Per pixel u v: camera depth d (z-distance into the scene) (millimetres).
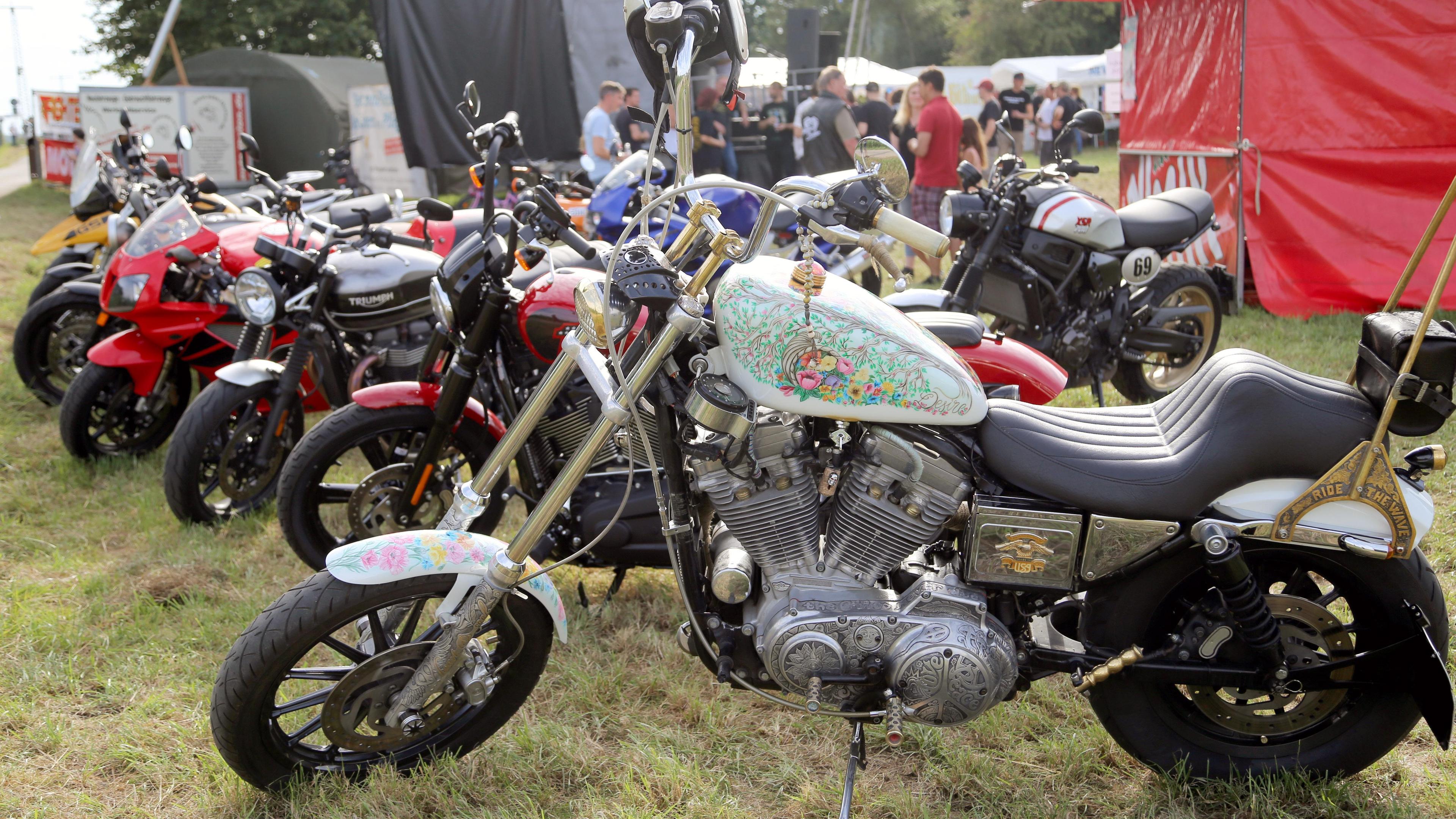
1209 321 5344
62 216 15070
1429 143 6391
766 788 2604
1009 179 4691
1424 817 2406
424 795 2488
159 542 4020
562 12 10773
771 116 10008
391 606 2473
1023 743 2730
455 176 14438
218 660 3160
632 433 2475
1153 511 2172
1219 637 2322
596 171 8477
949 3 48531
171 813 2496
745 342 2084
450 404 3004
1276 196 6965
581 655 3164
